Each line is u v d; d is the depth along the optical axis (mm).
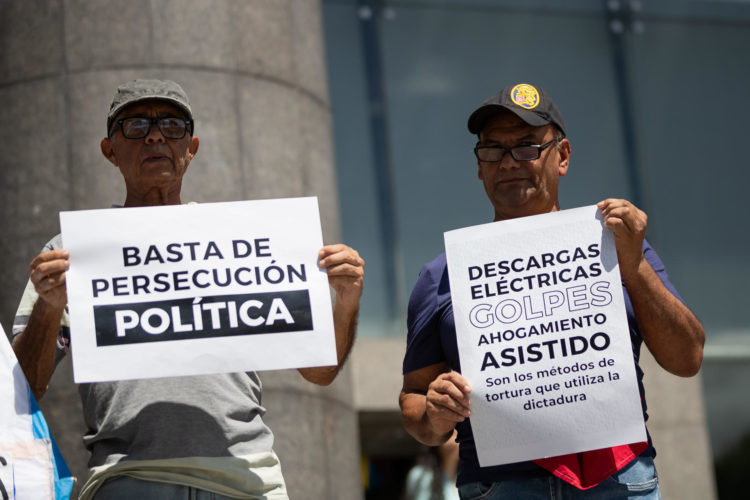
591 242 3367
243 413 3371
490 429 3287
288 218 3385
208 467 3244
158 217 3326
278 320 3295
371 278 8836
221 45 6035
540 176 3518
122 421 3281
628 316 3391
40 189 5816
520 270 3387
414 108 9273
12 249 5812
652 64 9930
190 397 3320
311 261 3361
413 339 3553
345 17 9336
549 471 3270
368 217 8953
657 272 3455
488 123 3570
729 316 9570
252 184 5945
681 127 9844
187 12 5992
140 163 3492
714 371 9430
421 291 3572
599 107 9695
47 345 3244
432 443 3541
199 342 3244
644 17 10016
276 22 6324
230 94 5992
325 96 6707
